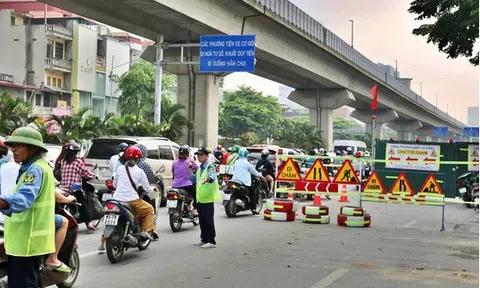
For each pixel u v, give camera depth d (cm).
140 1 2552
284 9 3675
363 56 5672
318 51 4578
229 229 1269
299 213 1622
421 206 2030
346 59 5091
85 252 948
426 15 1852
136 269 826
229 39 2778
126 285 729
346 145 5344
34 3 5197
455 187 2317
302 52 4403
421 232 1314
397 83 7050
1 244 537
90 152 1555
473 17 1698
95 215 1146
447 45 1875
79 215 1128
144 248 975
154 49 3778
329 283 762
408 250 1054
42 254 478
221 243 1074
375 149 2233
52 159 1495
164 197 1689
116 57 5762
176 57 3719
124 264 859
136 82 5441
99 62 5575
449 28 1786
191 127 3541
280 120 8194
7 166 612
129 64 5956
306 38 4091
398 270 866
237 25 3344
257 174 1527
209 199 1017
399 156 1922
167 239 1103
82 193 1117
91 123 2692
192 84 3847
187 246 1030
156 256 929
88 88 5309
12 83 4662
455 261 953
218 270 830
